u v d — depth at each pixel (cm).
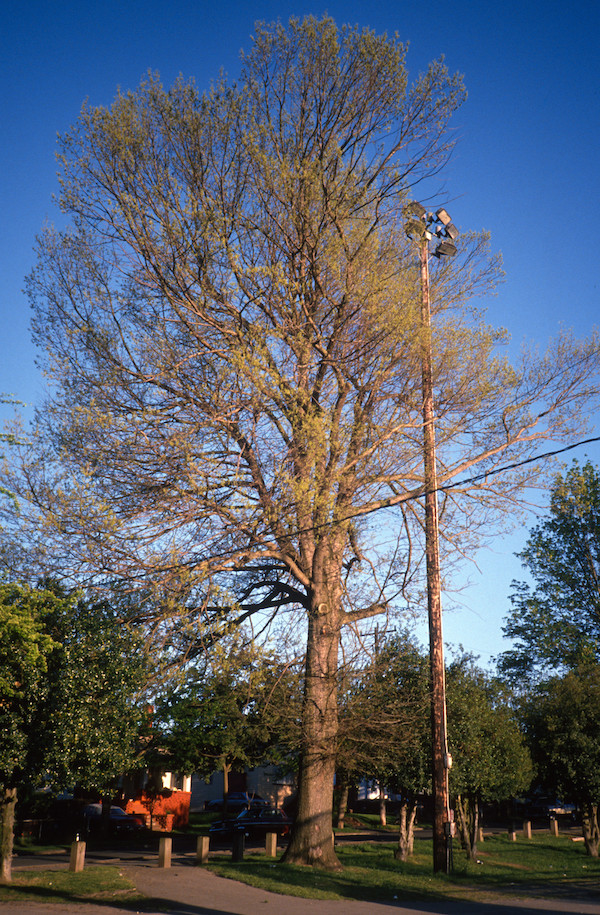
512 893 1493
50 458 1592
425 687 2039
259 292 1642
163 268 1625
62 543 1547
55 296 1677
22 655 1273
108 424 1531
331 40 1692
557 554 3853
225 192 1673
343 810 3853
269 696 1666
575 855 2445
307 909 1195
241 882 1480
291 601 1891
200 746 2741
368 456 1652
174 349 1633
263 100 1720
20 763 1305
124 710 1480
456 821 2433
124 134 1605
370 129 1736
